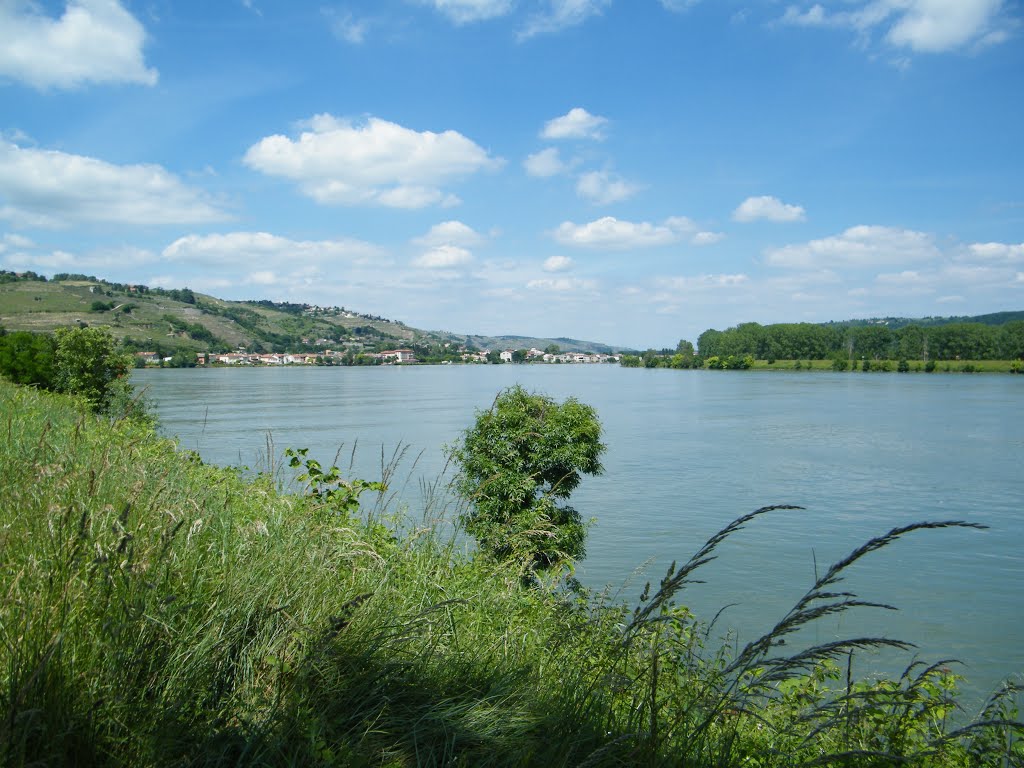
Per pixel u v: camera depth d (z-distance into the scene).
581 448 19.69
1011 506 40.78
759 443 67.75
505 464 19.28
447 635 4.57
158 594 3.54
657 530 34.31
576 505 39.81
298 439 59.78
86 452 6.18
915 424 84.12
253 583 4.13
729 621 21.62
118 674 3.07
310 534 5.17
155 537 4.07
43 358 44.09
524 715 3.58
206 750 2.96
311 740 3.02
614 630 4.65
